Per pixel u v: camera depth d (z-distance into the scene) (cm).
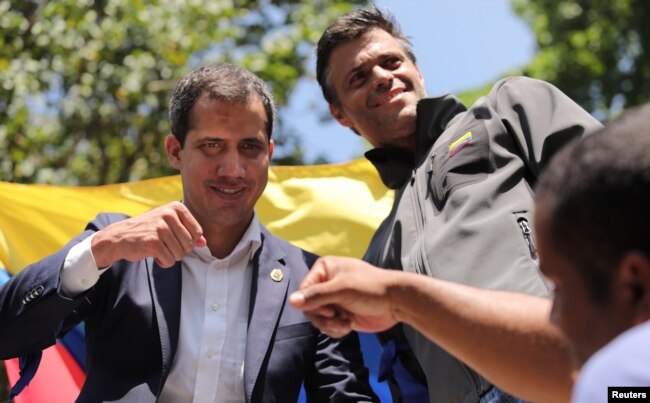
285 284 318
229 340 305
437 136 348
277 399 300
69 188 424
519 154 316
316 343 319
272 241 331
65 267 286
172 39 835
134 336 299
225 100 318
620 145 131
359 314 184
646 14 1395
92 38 797
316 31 929
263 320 307
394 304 183
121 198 426
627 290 131
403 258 317
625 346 119
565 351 178
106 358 300
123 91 798
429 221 312
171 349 297
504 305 183
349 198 438
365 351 421
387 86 372
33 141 798
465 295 184
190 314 307
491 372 184
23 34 796
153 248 270
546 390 181
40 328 290
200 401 297
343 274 181
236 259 320
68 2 793
